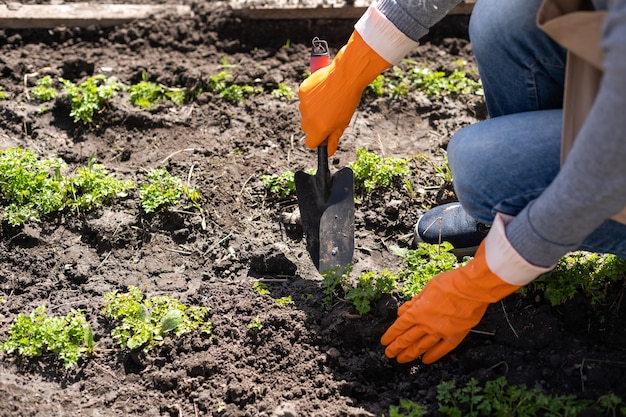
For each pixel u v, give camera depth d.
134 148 2.31
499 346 1.95
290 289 2.06
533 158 1.78
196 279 2.09
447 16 2.58
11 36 2.50
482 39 1.89
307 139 2.03
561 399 1.85
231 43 2.53
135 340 1.95
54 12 2.52
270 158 2.29
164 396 1.92
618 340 1.95
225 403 1.90
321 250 2.02
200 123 2.37
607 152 1.56
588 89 1.67
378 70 1.97
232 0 2.56
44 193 2.17
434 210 2.12
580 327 1.97
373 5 1.94
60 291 2.06
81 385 1.92
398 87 2.43
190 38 2.53
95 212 2.17
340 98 1.98
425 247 2.04
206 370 1.93
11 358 1.94
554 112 1.82
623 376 1.89
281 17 2.55
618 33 1.51
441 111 2.39
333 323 1.98
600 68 1.65
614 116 1.54
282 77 2.46
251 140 2.33
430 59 2.53
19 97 2.38
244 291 2.05
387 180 2.21
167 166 2.27
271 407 1.89
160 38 2.53
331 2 2.54
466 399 1.86
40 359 1.95
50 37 2.51
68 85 2.38
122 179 2.24
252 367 1.95
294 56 2.52
